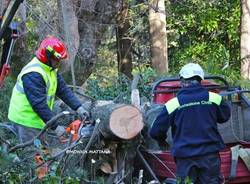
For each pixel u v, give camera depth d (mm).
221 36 28234
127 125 7891
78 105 8438
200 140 7664
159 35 22750
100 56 25125
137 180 8461
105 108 8133
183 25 28125
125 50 26266
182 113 7734
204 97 7777
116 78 12656
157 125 7797
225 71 16688
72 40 15672
